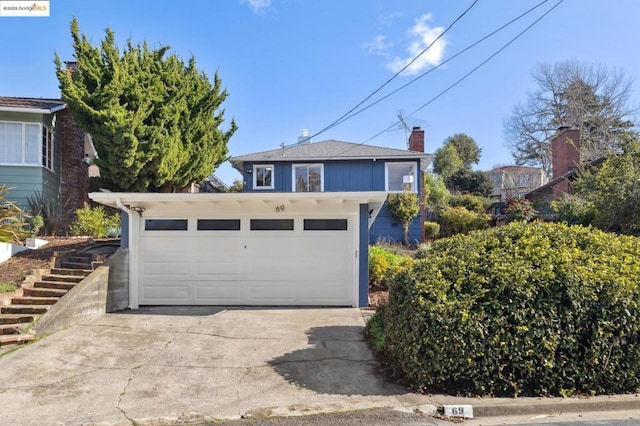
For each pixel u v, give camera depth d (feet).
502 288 15.78
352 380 16.75
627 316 15.28
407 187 58.65
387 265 34.91
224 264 31.58
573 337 15.17
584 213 43.96
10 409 14.05
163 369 17.92
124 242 31.42
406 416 13.70
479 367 15.11
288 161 59.77
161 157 43.11
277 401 14.83
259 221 31.86
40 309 24.18
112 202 30.83
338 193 29.17
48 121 46.19
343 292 31.19
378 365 18.30
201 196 29.35
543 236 18.57
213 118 53.36
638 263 16.75
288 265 31.50
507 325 15.24
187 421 13.37
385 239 55.01
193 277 31.53
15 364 18.26
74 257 32.17
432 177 84.12
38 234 40.34
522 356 15.02
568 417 13.84
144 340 21.95
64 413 13.79
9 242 30.73
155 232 31.73
